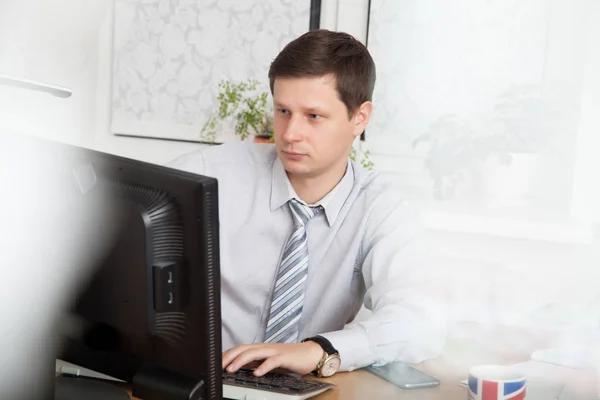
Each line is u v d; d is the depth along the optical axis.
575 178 3.09
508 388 1.26
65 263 1.10
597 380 1.47
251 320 1.83
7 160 1.05
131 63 3.76
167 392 1.10
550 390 1.41
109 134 3.84
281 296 1.73
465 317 3.01
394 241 1.76
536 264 3.08
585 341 1.75
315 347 1.48
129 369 1.15
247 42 3.53
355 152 3.32
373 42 3.31
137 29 3.73
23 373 1.08
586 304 2.95
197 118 3.64
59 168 1.08
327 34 1.65
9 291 1.05
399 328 1.57
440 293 1.71
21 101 3.59
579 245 3.04
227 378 1.37
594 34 3.06
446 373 1.54
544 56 3.12
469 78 3.17
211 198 1.05
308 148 1.63
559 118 3.11
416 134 3.24
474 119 3.17
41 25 3.61
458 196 3.15
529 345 1.74
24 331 1.07
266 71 3.50
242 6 3.53
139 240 1.06
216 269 1.07
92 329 1.14
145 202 1.07
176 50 3.67
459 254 3.15
